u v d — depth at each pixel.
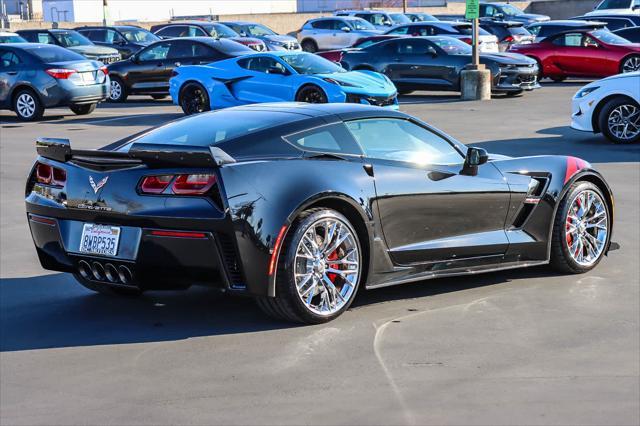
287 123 5.89
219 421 4.27
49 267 6.11
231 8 70.81
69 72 19.75
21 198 10.93
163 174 5.44
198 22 33.16
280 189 5.49
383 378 4.79
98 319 6.01
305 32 40.00
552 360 5.05
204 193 5.35
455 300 6.31
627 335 5.49
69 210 5.77
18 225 9.41
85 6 63.28
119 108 22.97
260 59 19.20
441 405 4.41
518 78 22.48
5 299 6.55
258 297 5.54
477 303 6.23
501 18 40.59
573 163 7.04
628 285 6.67
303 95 18.34
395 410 4.36
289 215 5.46
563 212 6.91
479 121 17.77
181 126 6.10
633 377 4.78
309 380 4.78
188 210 5.36
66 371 5.01
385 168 6.05
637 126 14.12
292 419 4.27
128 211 5.50
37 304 6.41
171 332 5.68
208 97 19.56
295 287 5.55
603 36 25.86
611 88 14.12
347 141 6.00
